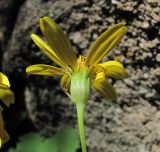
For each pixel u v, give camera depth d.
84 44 0.22
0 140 0.15
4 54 0.26
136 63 0.21
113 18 0.21
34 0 0.23
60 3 0.22
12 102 0.14
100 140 0.24
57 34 0.15
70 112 0.25
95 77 0.16
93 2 0.21
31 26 0.23
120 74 0.16
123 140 0.23
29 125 0.29
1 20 0.27
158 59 0.20
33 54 0.24
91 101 0.23
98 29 0.22
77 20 0.22
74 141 0.25
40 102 0.26
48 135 0.27
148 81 0.21
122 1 0.20
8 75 0.27
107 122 0.23
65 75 0.16
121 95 0.22
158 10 0.19
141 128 0.22
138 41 0.20
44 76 0.24
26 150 0.26
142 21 0.20
